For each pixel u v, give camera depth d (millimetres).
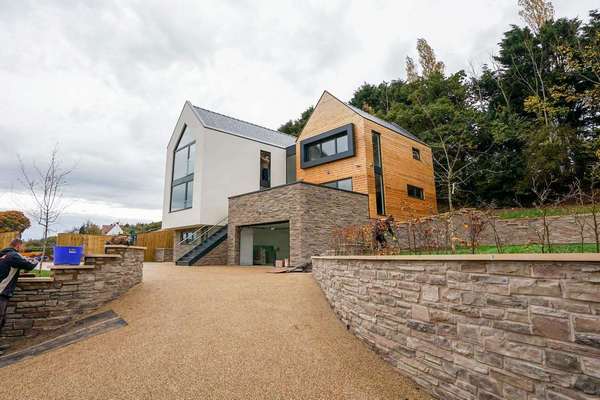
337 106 16125
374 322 4344
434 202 18938
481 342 2795
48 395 3268
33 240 14453
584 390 2059
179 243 17906
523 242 9531
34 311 5098
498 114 22906
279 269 10703
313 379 3566
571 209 7996
